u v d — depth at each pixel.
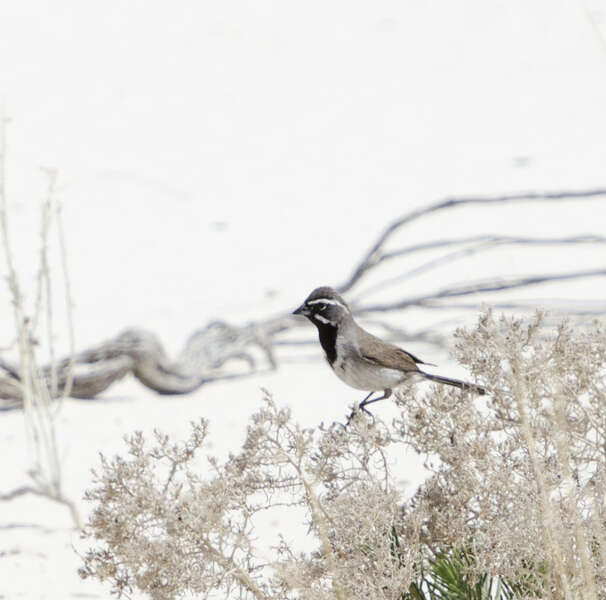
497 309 15.08
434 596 5.74
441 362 13.64
